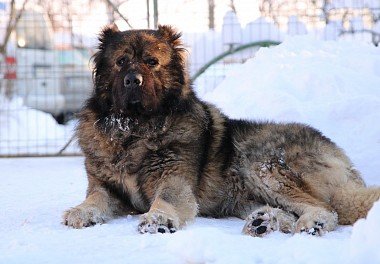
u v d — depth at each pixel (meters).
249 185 7.41
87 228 6.59
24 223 6.99
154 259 5.09
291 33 14.54
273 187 7.16
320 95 10.54
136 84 7.13
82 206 6.98
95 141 7.48
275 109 10.05
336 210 6.86
